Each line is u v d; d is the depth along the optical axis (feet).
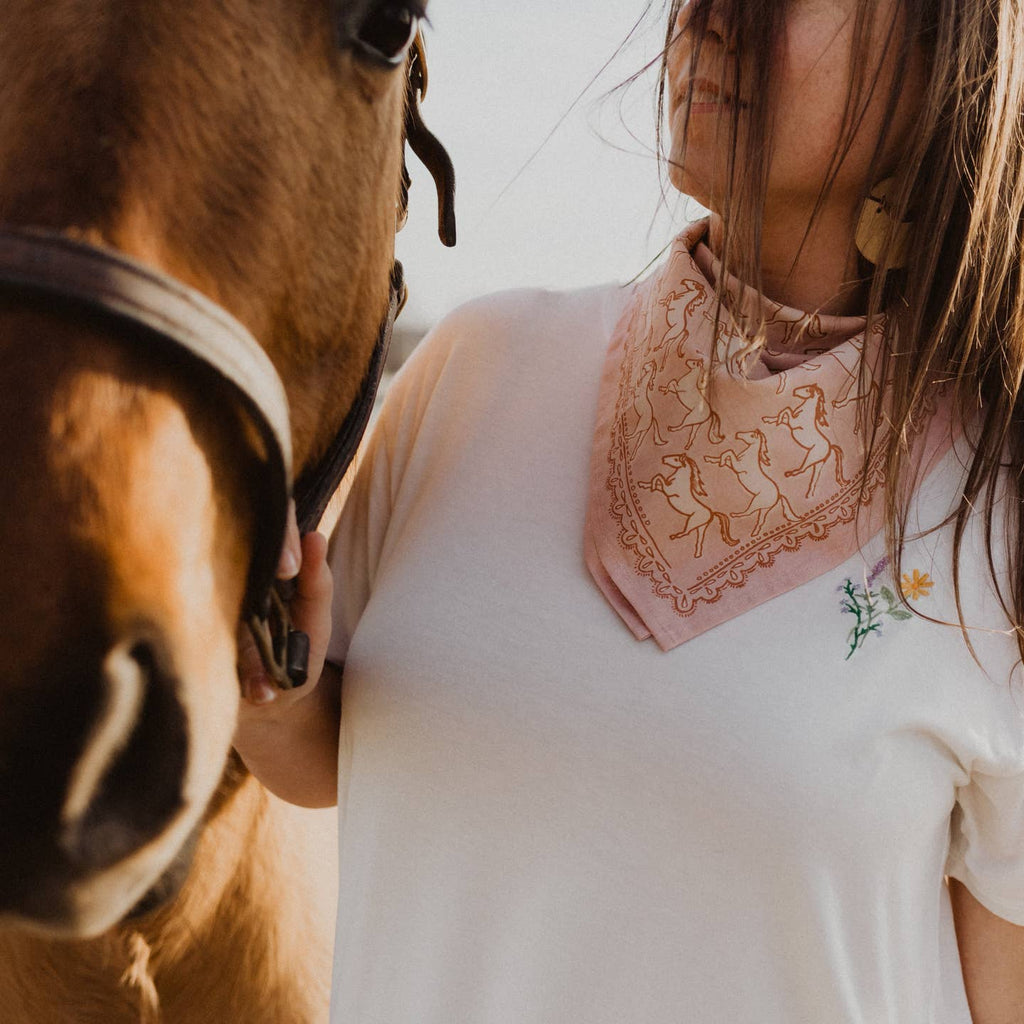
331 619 3.48
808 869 2.77
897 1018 2.88
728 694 2.82
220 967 3.54
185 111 2.17
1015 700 2.92
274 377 2.35
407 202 3.58
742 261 2.98
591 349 3.34
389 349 3.34
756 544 2.91
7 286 1.99
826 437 2.93
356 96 2.52
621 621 2.93
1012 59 2.91
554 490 3.15
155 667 1.96
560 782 2.88
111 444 1.97
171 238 2.15
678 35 3.06
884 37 2.89
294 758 3.38
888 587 2.90
